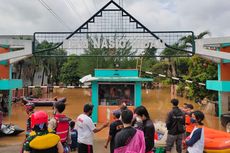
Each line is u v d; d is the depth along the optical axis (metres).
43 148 4.14
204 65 28.53
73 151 10.51
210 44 18.39
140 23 14.09
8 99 23.67
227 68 20.36
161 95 43.72
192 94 30.55
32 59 45.66
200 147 6.23
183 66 47.06
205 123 19.27
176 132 8.43
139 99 18.11
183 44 14.76
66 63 63.06
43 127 4.30
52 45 15.37
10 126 14.91
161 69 51.59
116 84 18.25
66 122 7.53
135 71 19.47
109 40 14.20
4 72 23.16
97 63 40.34
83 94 48.38
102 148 11.77
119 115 7.16
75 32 14.27
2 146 12.48
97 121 18.14
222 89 18.94
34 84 57.28
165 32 14.22
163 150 9.07
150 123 6.19
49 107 30.05
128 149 4.67
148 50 14.75
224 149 7.42
